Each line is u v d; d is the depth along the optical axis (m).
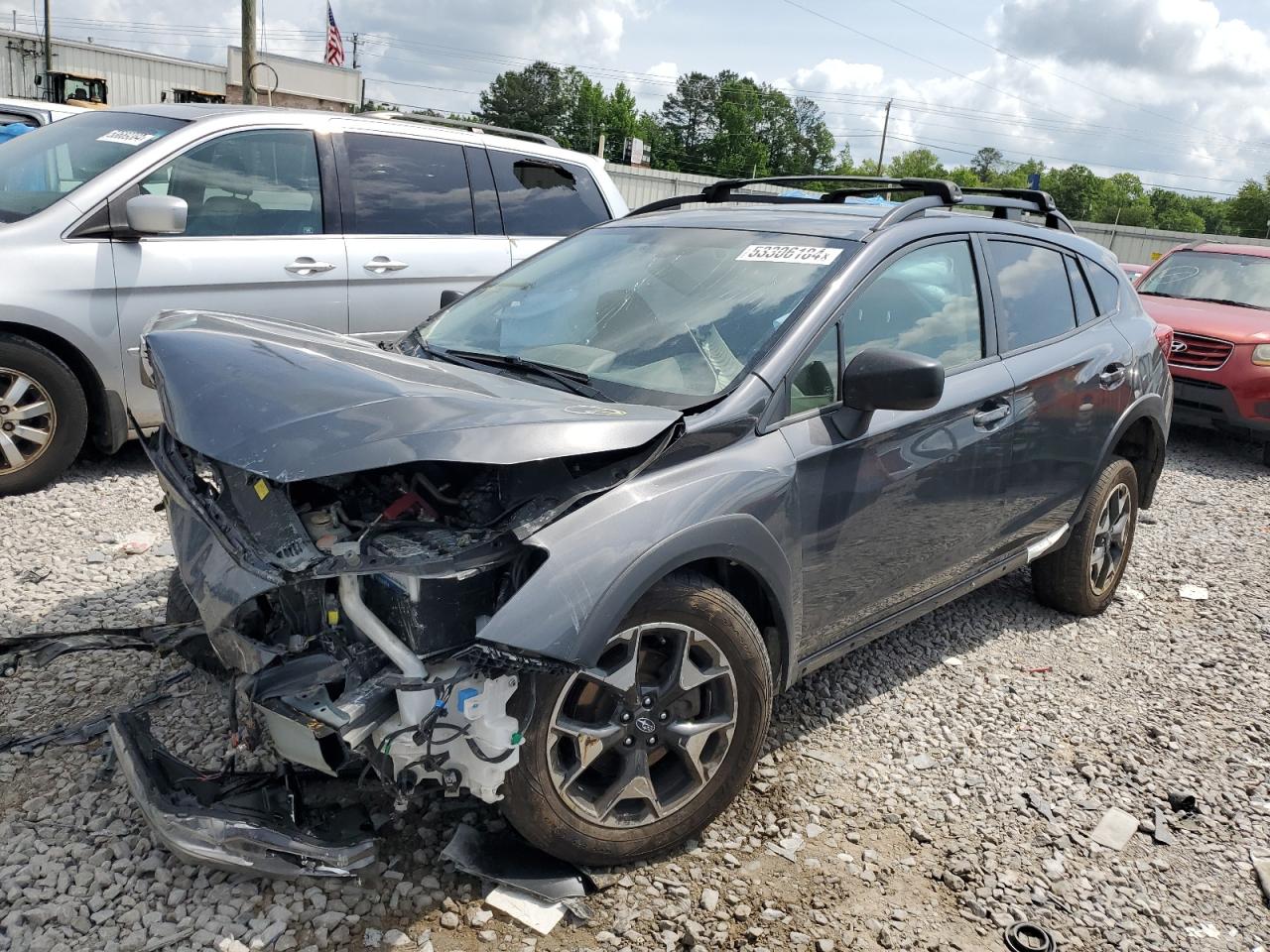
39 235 5.17
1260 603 5.30
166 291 5.50
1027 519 4.17
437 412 2.38
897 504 3.39
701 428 2.82
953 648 4.46
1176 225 148.50
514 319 3.62
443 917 2.52
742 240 3.62
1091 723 3.88
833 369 3.20
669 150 116.06
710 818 2.89
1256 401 8.56
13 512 5.09
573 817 2.61
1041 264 4.37
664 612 2.64
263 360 2.71
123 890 2.54
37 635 3.12
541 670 2.35
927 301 3.63
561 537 2.44
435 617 2.33
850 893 2.79
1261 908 2.90
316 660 2.38
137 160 5.49
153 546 4.74
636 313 3.37
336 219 6.12
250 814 2.45
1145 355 4.78
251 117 5.91
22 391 5.21
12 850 2.64
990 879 2.91
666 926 2.58
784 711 3.76
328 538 2.36
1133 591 5.36
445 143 6.64
